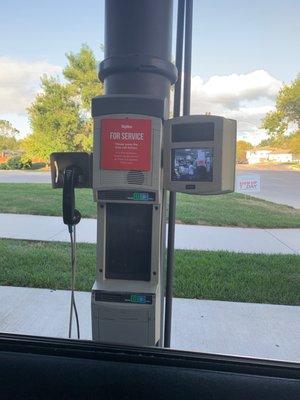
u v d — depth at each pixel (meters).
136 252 1.83
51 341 1.72
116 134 1.65
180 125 1.65
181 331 2.71
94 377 1.58
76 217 1.94
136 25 1.75
